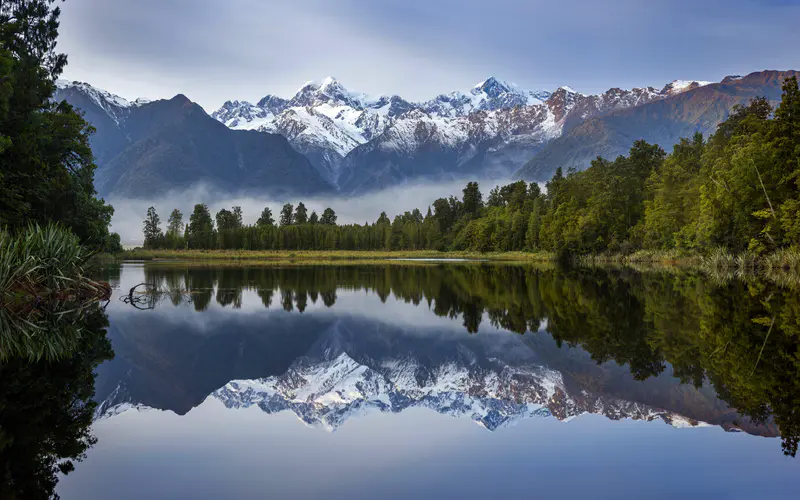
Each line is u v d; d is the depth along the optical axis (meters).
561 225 101.75
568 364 17.08
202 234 175.38
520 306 31.88
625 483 8.35
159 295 38.09
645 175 100.75
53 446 10.11
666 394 13.41
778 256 49.97
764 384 14.05
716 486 8.24
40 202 36.25
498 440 10.39
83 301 31.08
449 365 17.62
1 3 39.28
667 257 82.31
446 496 7.87
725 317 25.19
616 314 27.28
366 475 8.70
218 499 7.79
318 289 43.81
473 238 156.50
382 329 24.66
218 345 20.80
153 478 8.58
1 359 17.19
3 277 23.50
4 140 30.25
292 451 9.83
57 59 42.53
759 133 54.78
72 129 40.22
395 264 98.56
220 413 12.37
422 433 10.87
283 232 180.50
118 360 17.78
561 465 9.11
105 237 60.88
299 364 17.83
